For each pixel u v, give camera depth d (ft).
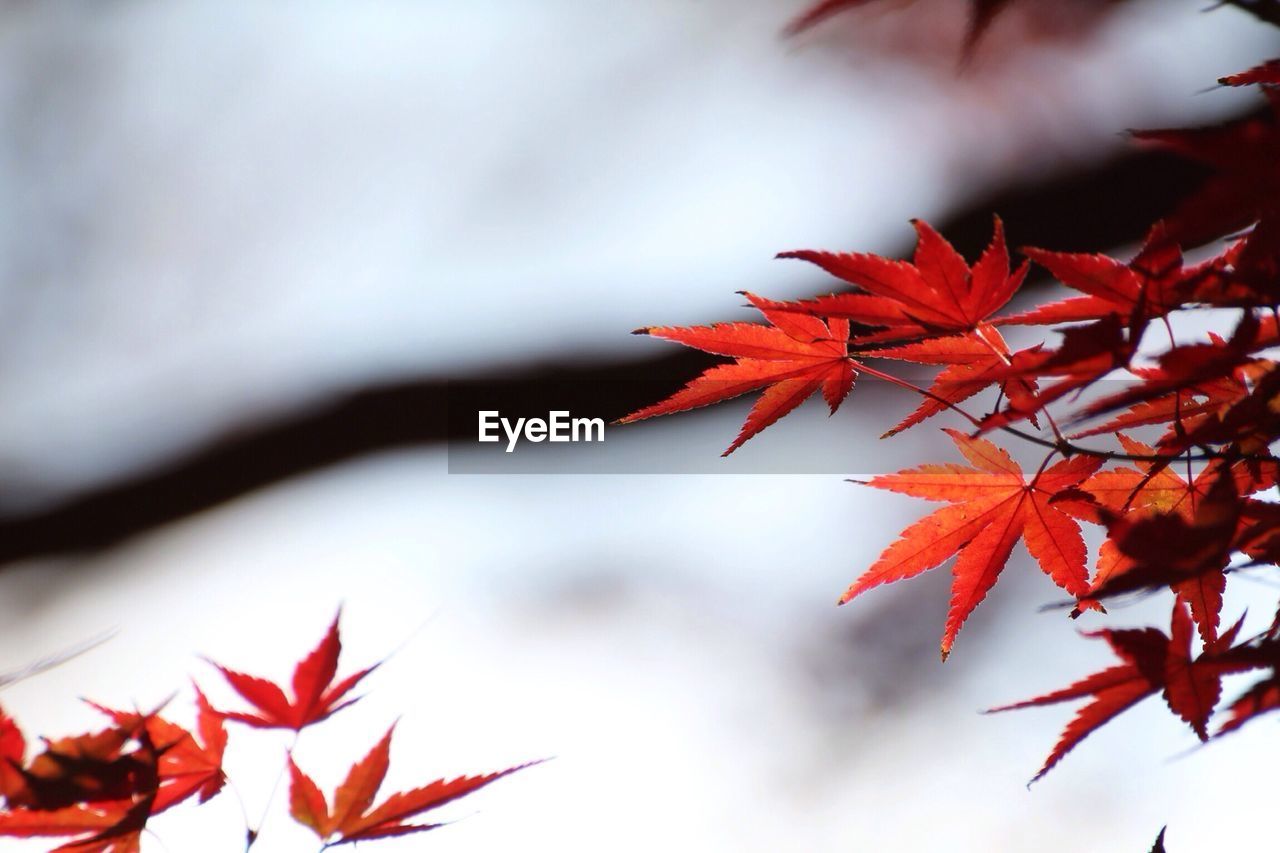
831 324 3.59
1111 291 3.45
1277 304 3.43
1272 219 3.39
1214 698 3.49
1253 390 3.48
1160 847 3.51
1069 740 3.51
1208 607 3.50
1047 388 3.47
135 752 3.54
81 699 3.56
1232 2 3.45
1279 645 3.45
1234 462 3.50
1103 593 3.42
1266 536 3.47
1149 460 3.51
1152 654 3.50
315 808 3.60
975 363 3.55
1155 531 3.43
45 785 3.52
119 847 3.55
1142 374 3.46
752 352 3.60
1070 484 3.58
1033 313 3.49
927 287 3.50
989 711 3.51
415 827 3.60
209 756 3.59
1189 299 3.44
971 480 3.60
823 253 3.50
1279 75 3.43
